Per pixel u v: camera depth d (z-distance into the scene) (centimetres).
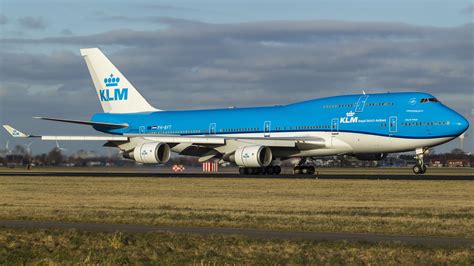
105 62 18475
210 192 10375
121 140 15825
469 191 10050
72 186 12000
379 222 6406
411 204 8231
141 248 5172
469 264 4412
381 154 15300
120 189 11194
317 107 15125
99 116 18362
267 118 15738
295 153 15350
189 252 5003
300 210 7562
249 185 11656
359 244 5084
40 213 7450
